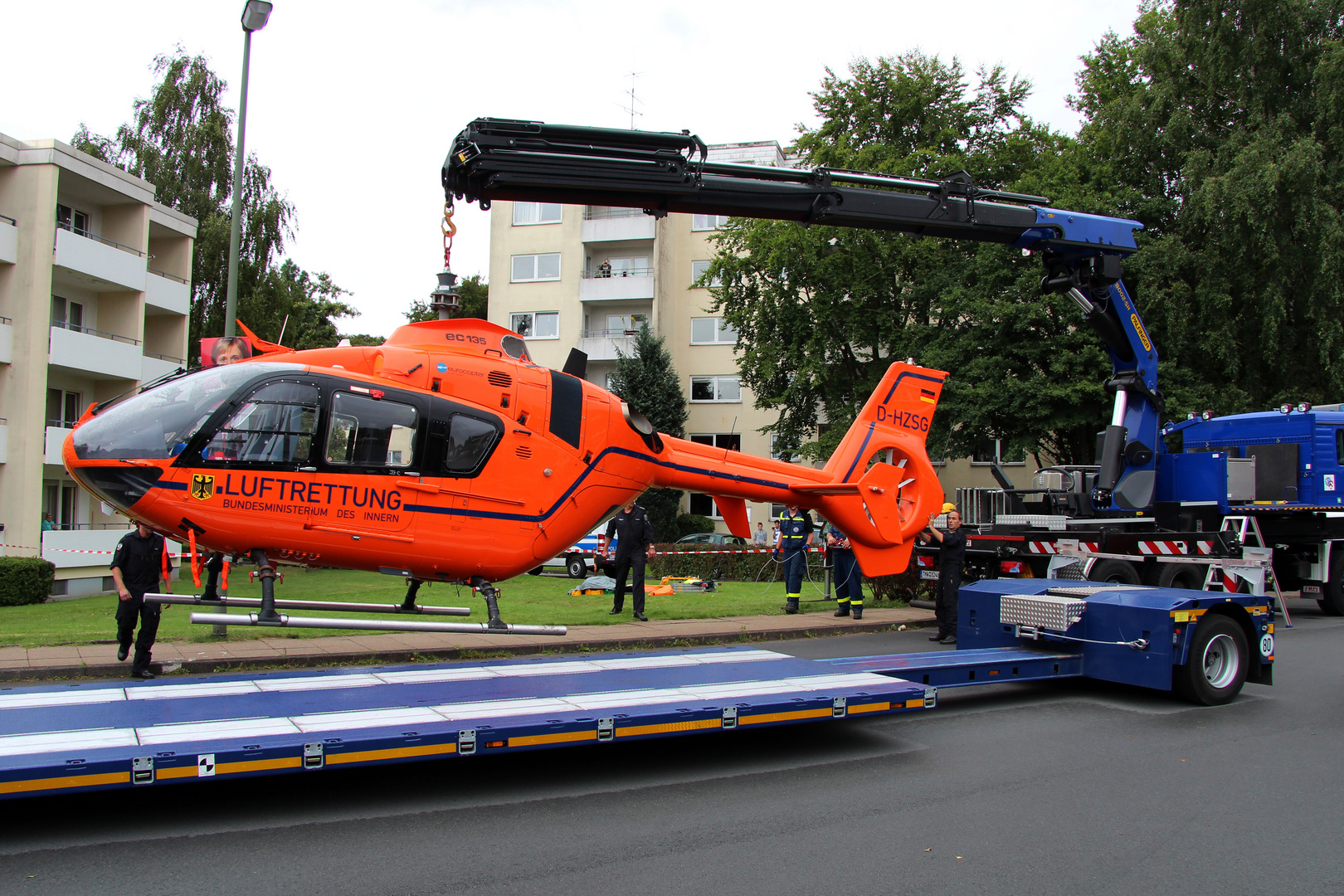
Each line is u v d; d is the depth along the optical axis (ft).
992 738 23.13
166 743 15.49
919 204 31.94
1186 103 77.61
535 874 13.99
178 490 21.06
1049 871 14.39
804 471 31.12
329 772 19.48
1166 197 77.10
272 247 110.83
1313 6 72.18
